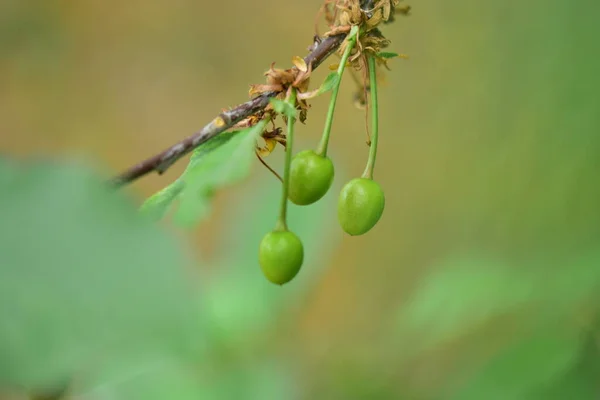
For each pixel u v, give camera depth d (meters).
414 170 0.89
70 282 0.25
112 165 1.03
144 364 0.28
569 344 0.44
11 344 0.23
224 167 0.37
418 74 0.94
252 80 1.11
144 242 0.25
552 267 0.46
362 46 0.42
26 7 1.13
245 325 0.46
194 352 0.24
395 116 0.93
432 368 0.53
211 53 1.13
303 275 0.46
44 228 0.25
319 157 0.41
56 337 0.24
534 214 0.53
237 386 0.45
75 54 1.13
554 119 0.54
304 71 0.40
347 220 0.42
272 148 0.41
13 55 1.11
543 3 0.57
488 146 0.64
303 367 0.51
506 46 0.67
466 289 0.45
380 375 0.51
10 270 0.25
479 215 0.62
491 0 0.77
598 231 0.51
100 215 0.26
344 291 0.87
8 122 1.05
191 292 0.25
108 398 0.44
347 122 1.01
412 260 0.85
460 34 0.88
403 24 0.95
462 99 0.84
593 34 0.53
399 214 0.89
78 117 1.07
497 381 0.44
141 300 0.25
